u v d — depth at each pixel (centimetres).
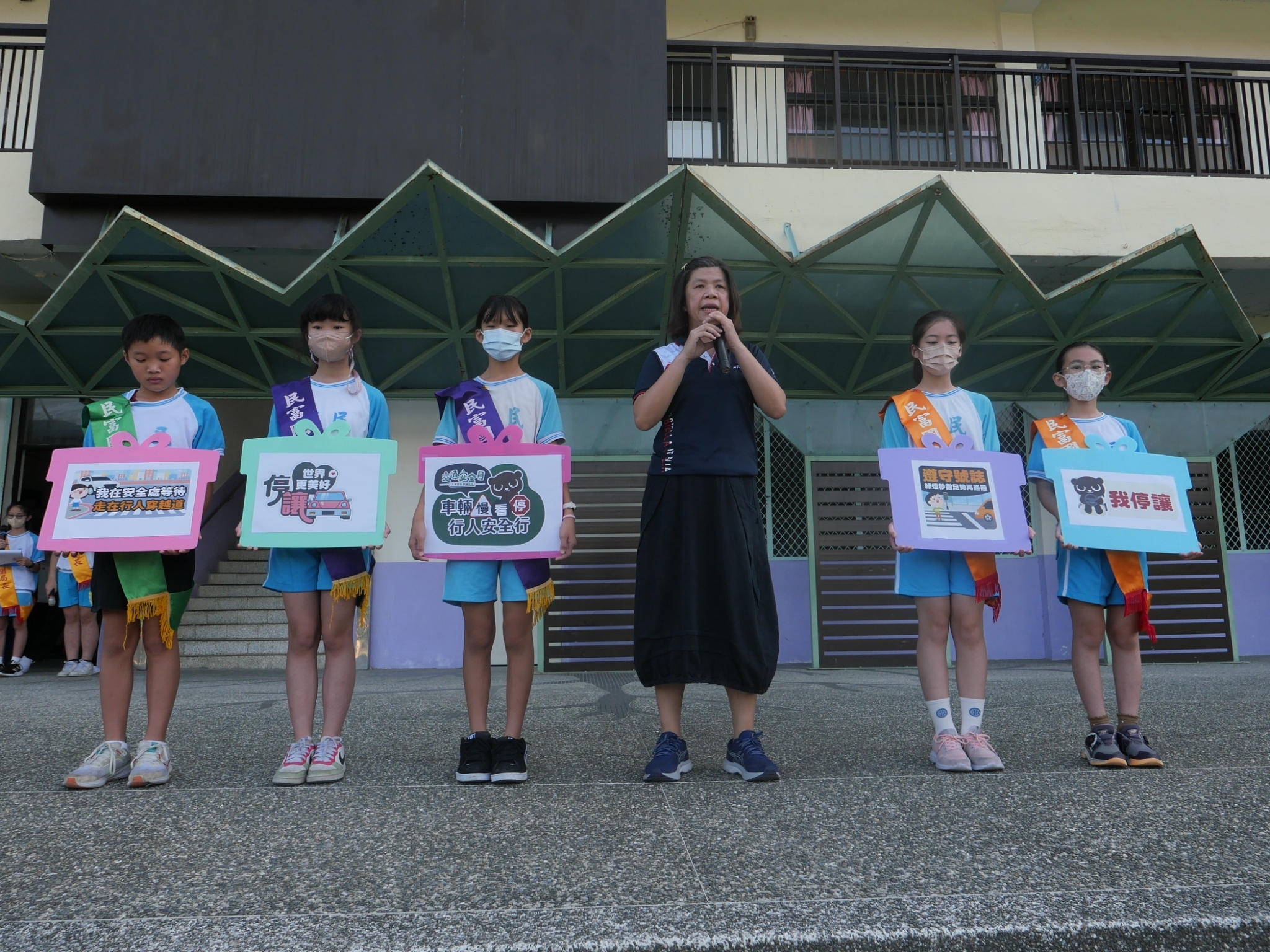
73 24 659
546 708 402
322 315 240
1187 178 736
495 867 147
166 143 651
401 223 566
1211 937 124
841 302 642
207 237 663
